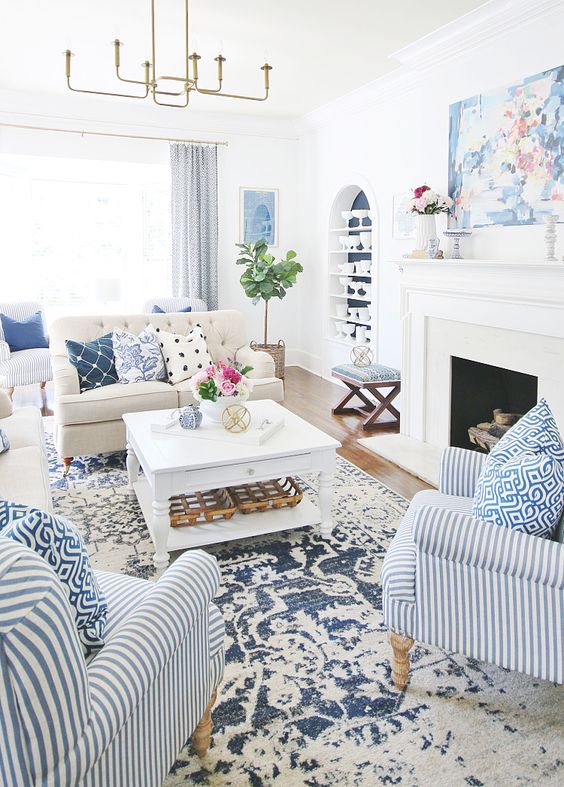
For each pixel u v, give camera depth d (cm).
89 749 97
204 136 657
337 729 172
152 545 282
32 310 593
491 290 353
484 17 371
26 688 86
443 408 415
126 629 121
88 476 374
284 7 372
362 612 230
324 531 291
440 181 446
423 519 165
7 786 91
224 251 695
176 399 395
